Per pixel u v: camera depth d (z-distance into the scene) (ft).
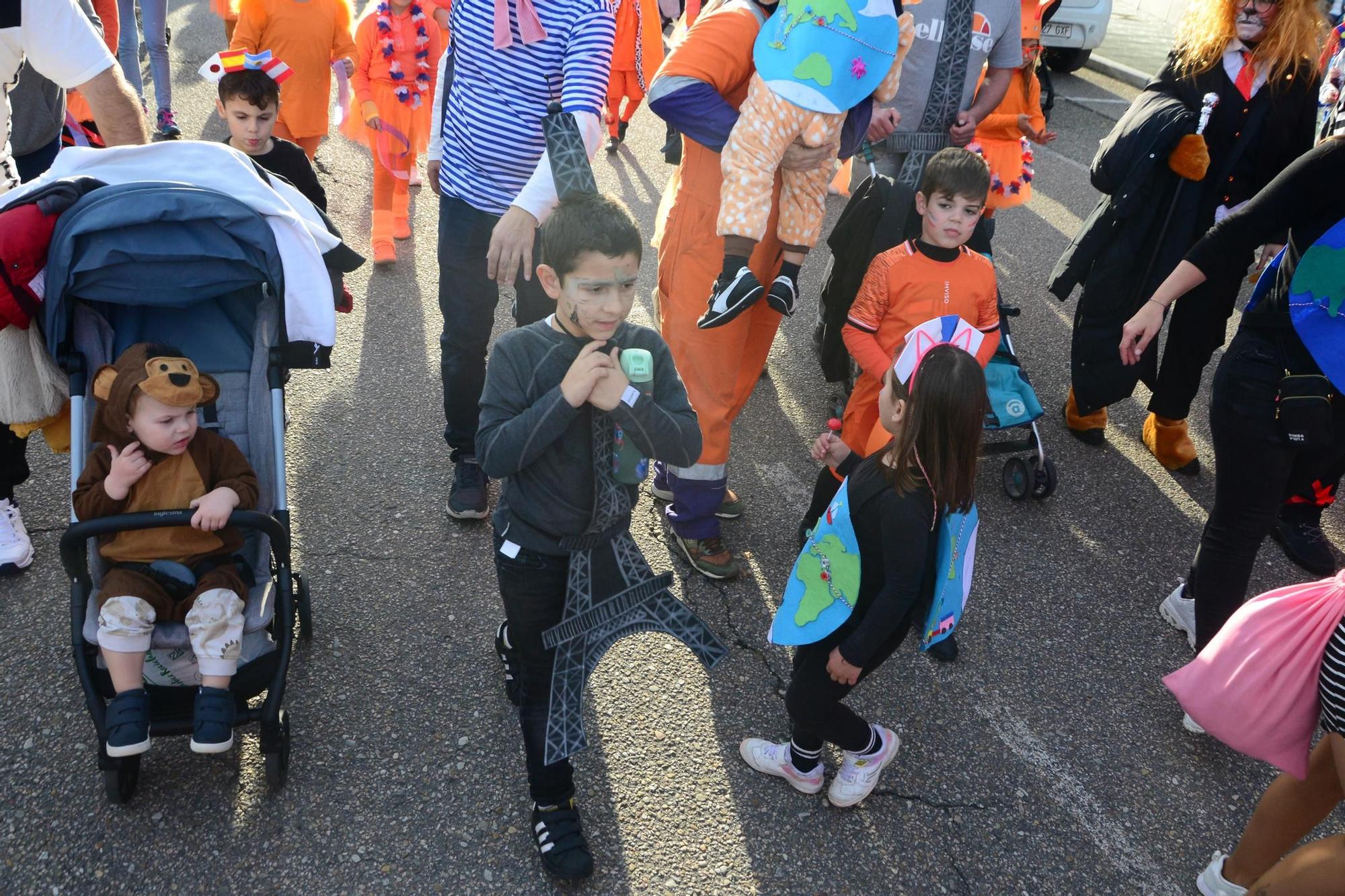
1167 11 50.21
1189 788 10.15
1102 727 10.80
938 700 10.91
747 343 12.17
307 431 14.28
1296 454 9.96
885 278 11.69
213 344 9.93
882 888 8.77
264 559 9.48
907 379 7.98
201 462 8.82
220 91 13.29
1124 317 14.29
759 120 9.76
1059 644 11.94
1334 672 7.42
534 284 11.82
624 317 7.20
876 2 9.66
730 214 9.96
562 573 8.02
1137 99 13.94
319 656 10.53
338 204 21.49
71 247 8.60
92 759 9.14
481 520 12.82
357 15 30.76
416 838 8.75
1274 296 9.87
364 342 16.67
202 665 8.16
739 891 8.59
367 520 12.66
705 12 10.64
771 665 11.11
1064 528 14.11
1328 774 8.06
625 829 9.03
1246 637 8.08
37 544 11.66
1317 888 7.04
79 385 9.00
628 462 7.57
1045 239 23.56
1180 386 14.70
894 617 7.89
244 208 9.16
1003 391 13.88
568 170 7.47
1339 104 9.72
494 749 9.69
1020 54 13.61
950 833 9.37
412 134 18.85
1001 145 15.53
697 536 12.25
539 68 10.77
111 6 20.93
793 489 14.17
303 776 9.18
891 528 7.77
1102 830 9.59
